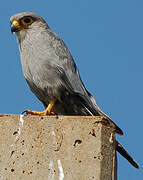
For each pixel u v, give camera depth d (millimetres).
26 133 10008
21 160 9812
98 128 9664
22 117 10148
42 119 10023
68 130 9797
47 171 9594
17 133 10062
